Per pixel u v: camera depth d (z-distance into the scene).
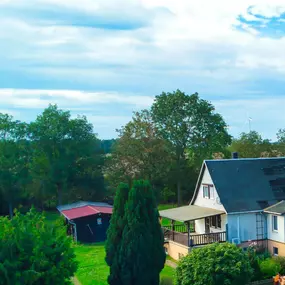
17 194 71.38
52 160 72.62
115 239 27.55
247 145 72.81
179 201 72.31
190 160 72.88
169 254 39.44
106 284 31.80
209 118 70.69
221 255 26.33
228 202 38.19
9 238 20.56
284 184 41.38
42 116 73.12
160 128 70.81
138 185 27.62
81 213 51.66
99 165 76.00
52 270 20.58
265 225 38.03
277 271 31.19
